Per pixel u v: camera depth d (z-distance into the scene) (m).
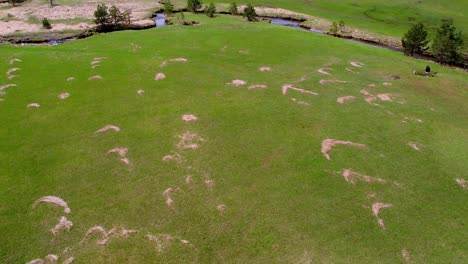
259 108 40.75
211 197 28.05
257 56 57.16
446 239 25.44
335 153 33.56
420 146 35.50
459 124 40.28
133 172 30.42
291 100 42.97
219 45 61.62
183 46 60.50
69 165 31.06
